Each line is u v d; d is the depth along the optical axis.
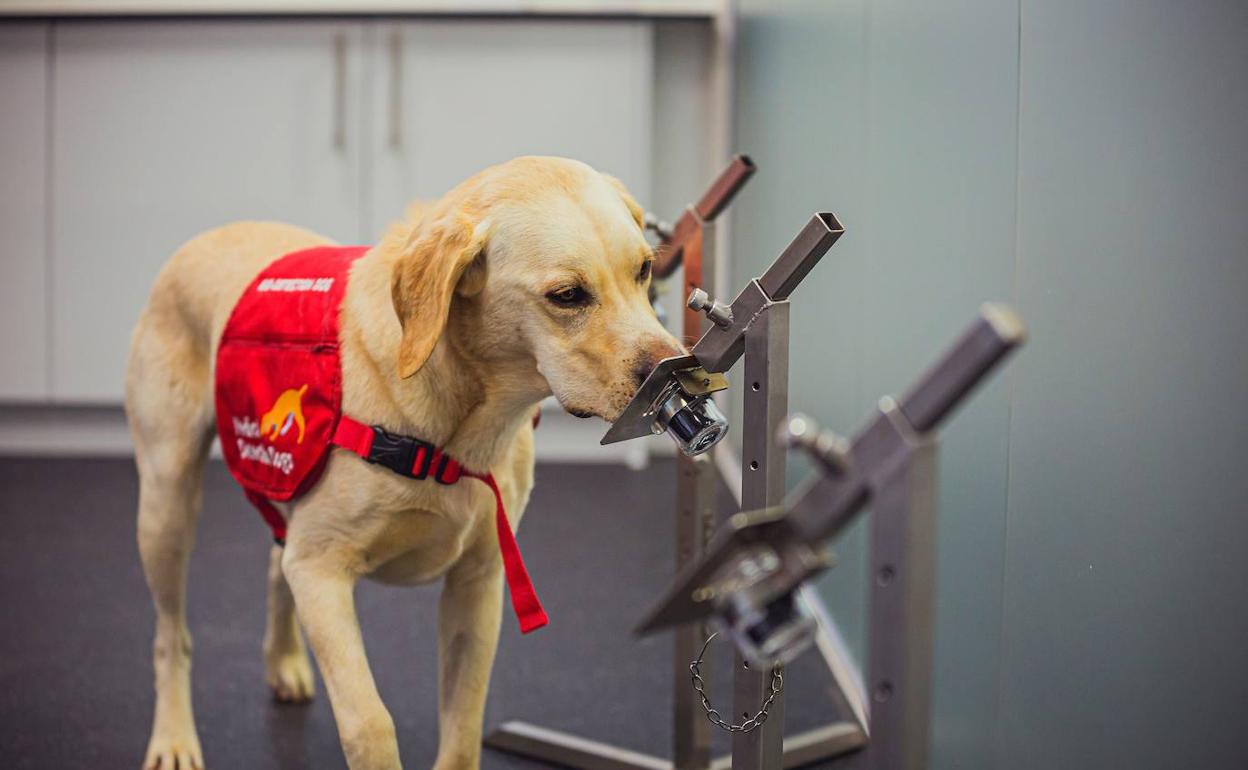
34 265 4.50
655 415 1.48
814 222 1.41
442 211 1.60
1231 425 1.04
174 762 2.11
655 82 4.78
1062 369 1.38
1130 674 1.23
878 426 0.86
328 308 1.71
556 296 1.52
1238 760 1.04
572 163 1.62
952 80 1.80
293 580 1.70
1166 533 1.15
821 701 2.54
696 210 1.98
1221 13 1.04
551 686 2.60
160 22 4.40
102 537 3.58
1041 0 1.43
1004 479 1.58
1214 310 1.05
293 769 2.18
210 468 4.42
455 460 1.65
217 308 1.96
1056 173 1.39
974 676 1.70
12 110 4.43
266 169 4.48
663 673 2.67
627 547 3.56
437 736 2.33
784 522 0.89
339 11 4.34
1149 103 1.17
